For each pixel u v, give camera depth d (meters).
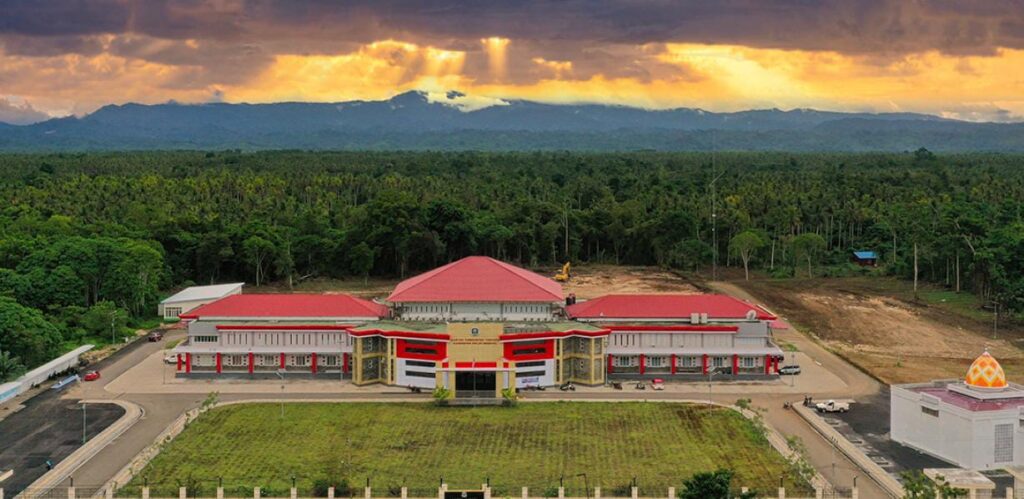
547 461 125.44
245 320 177.88
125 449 129.75
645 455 128.12
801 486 115.50
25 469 120.81
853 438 136.12
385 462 124.62
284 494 111.62
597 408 152.38
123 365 180.88
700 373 174.62
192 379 170.50
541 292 181.00
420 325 173.12
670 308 179.62
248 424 141.88
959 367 181.62
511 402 154.12
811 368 180.62
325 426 141.12
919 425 130.62
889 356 192.50
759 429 136.88
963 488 107.25
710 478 101.88
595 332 167.62
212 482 116.00
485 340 161.62
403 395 161.25
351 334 166.50
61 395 158.50
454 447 131.38
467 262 190.62
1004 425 124.06
